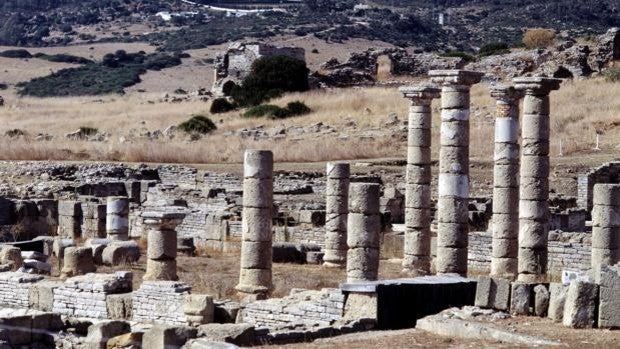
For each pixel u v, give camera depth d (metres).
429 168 51.66
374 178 73.81
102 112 123.50
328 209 52.94
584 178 69.88
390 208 64.62
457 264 46.06
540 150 45.44
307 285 45.41
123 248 52.75
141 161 88.94
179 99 132.62
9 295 43.47
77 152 90.81
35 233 65.38
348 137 94.56
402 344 30.52
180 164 85.88
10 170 81.12
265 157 44.84
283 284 45.78
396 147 90.25
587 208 68.62
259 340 32.59
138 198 73.88
